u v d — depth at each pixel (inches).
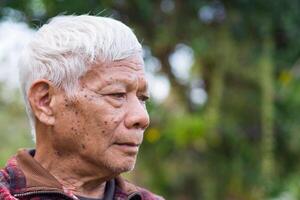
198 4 213.5
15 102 218.2
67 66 88.4
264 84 219.0
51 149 91.4
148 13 207.8
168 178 236.2
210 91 227.6
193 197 237.6
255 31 217.9
